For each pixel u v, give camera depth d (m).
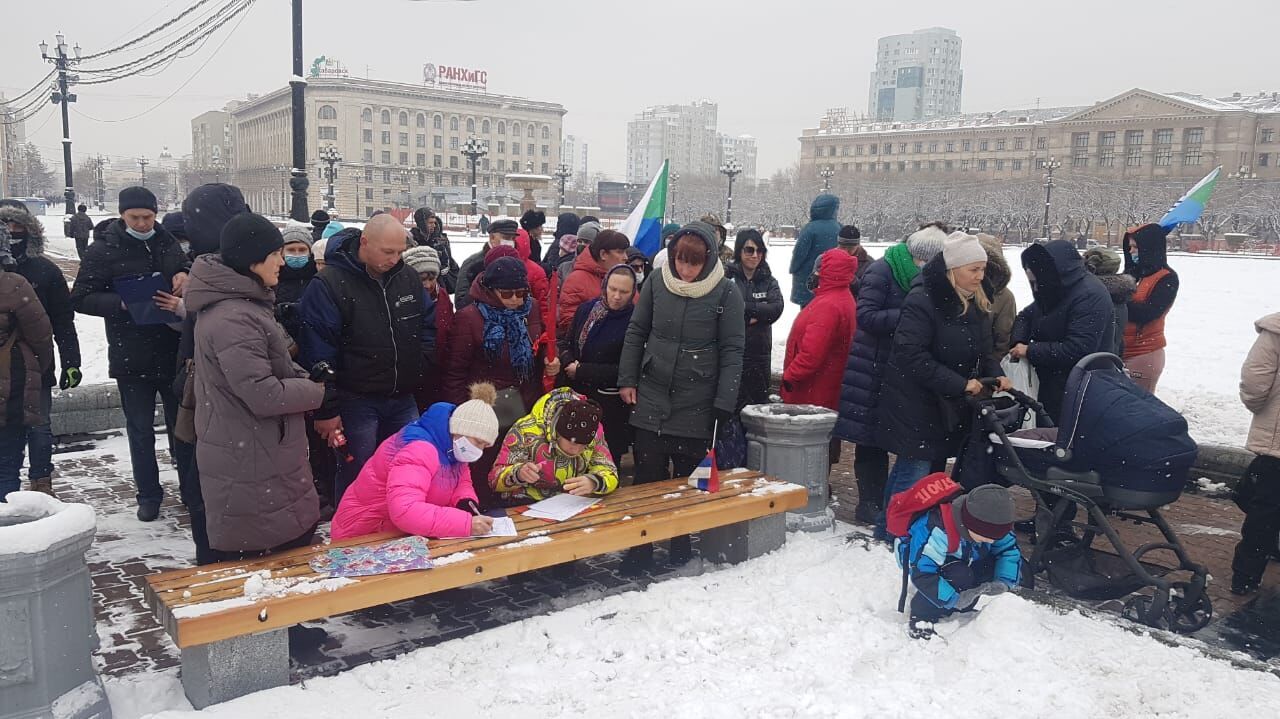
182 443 4.73
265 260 3.55
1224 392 9.47
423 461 3.96
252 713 3.19
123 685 3.47
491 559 3.72
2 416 5.01
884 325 5.42
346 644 3.97
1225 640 4.18
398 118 120.56
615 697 3.39
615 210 110.31
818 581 4.51
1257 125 90.94
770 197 104.25
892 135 118.12
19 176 114.88
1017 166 106.94
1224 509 6.23
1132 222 77.00
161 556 5.04
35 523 2.94
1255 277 26.67
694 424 4.90
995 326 6.17
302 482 3.74
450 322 5.02
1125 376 4.52
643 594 4.30
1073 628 3.99
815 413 5.67
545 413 4.63
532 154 133.25
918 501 3.98
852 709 3.29
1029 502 6.44
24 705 2.97
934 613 3.97
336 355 4.57
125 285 5.12
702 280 4.77
